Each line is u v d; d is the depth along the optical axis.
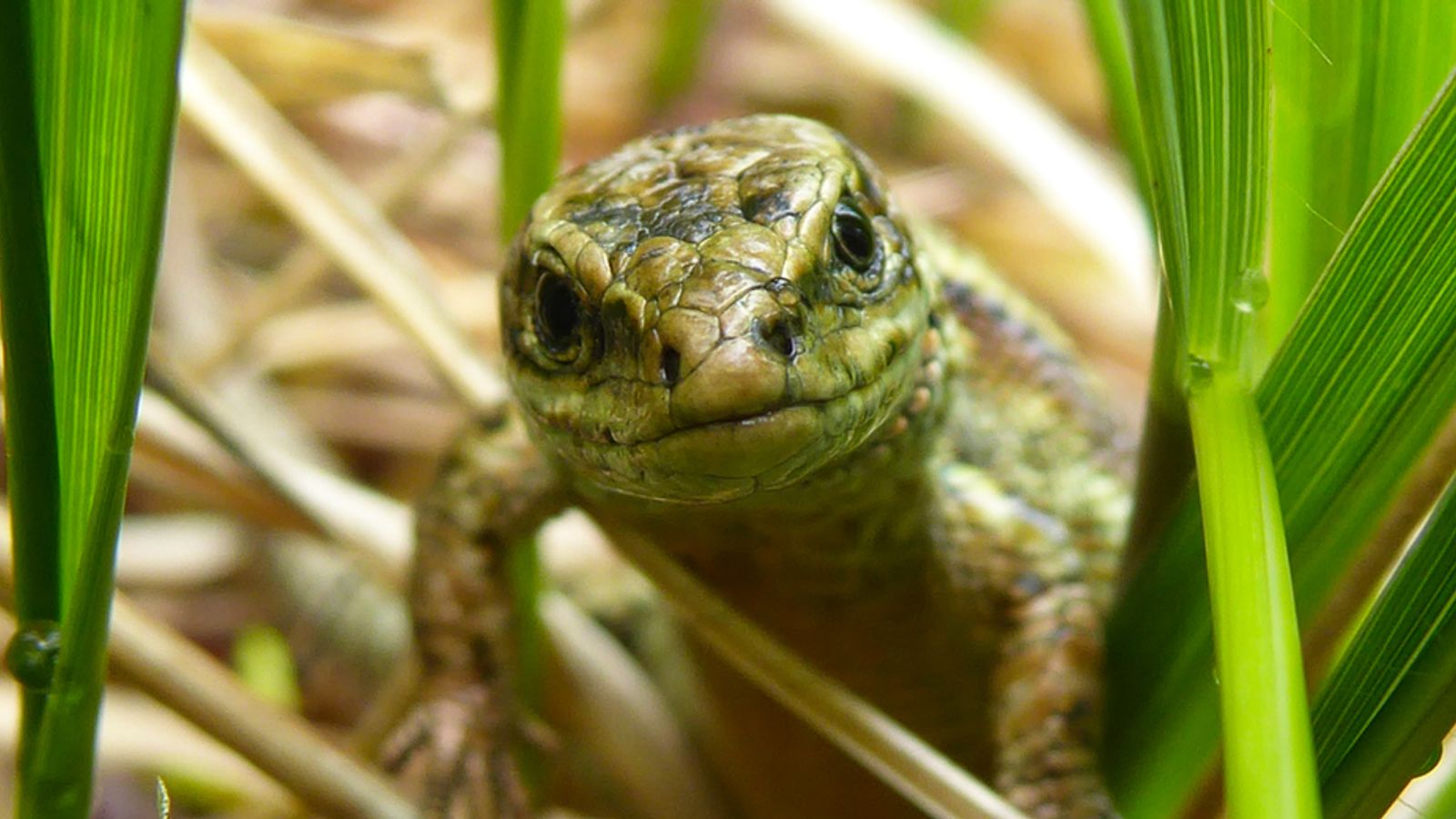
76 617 0.07
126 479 0.07
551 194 0.08
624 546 0.08
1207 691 0.08
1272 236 0.07
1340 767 0.07
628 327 0.07
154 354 0.09
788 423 0.07
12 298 0.07
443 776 0.09
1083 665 0.08
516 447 0.09
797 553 0.08
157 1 0.06
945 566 0.09
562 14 0.08
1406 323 0.07
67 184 0.06
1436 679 0.07
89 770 0.07
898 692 0.09
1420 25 0.07
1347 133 0.07
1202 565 0.07
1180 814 0.08
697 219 0.08
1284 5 0.07
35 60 0.06
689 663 0.09
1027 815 0.08
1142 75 0.07
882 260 0.08
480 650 0.09
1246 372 0.07
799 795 0.09
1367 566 0.07
